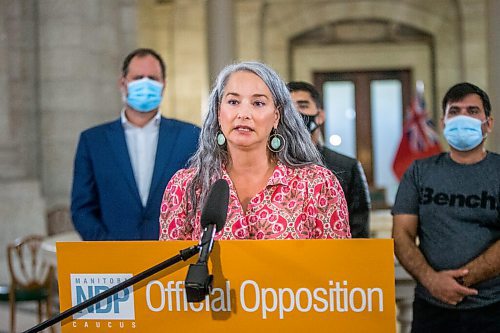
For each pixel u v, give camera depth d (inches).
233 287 83.0
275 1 606.9
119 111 426.6
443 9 599.8
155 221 163.0
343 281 81.2
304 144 101.9
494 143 439.8
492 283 141.1
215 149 101.7
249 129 96.0
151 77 164.9
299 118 101.9
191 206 101.7
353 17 609.3
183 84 597.3
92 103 411.8
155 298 84.5
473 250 140.3
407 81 617.3
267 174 100.6
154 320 84.8
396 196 149.3
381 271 80.5
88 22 410.0
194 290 74.9
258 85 96.7
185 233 102.6
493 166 141.9
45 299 281.6
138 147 167.8
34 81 407.8
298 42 621.0
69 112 405.7
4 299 279.1
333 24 617.6
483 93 141.8
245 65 98.5
